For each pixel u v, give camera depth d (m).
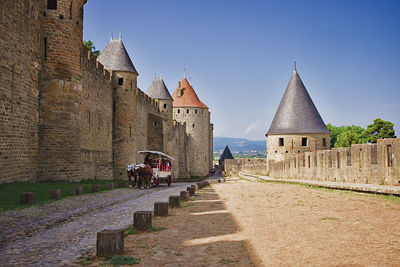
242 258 5.47
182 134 65.00
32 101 19.05
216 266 5.13
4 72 15.81
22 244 6.63
